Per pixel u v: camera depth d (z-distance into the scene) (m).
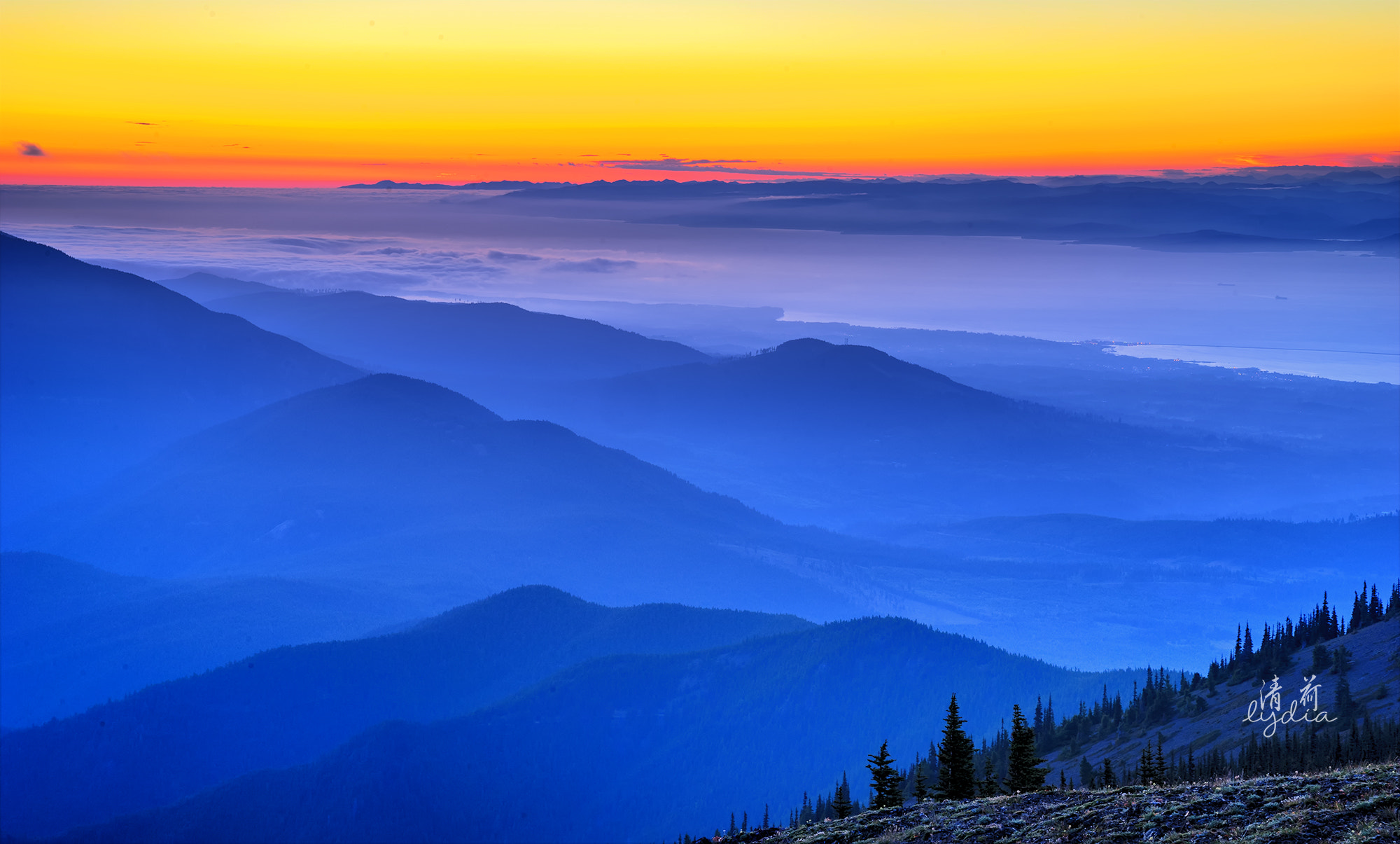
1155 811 40.09
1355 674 108.69
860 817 50.88
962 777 69.44
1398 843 31.69
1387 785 36.78
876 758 70.56
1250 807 38.19
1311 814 35.47
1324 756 81.19
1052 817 42.81
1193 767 86.56
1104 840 38.75
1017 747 69.19
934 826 45.50
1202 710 119.56
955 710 70.56
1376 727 85.06
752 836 52.41
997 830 43.03
